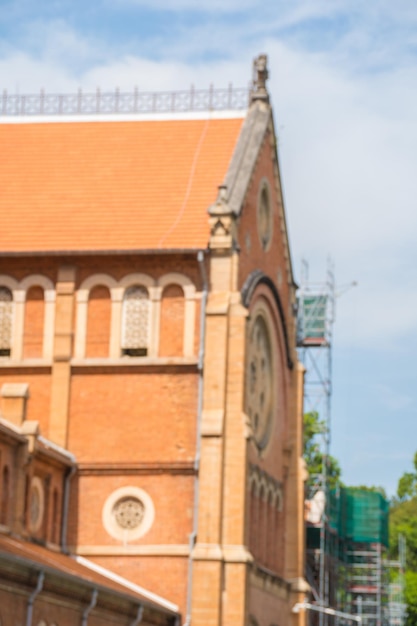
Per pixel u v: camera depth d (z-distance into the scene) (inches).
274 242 3014.3
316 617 3833.7
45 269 2659.9
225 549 2508.6
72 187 2802.7
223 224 2618.1
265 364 2910.9
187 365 2581.2
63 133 2938.0
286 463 3051.2
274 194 3024.1
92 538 2549.2
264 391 2901.1
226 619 2479.1
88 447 2588.6
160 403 2581.2
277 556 2955.2
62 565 2198.6
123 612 2246.6
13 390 2333.9
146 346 2615.7
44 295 2652.6
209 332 2578.7
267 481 2878.9
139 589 2511.1
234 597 2485.2
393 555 6663.4
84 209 2741.1
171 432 2571.4
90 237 2662.4
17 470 2282.2
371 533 4443.9
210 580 2475.4
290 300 3134.8
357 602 4576.8
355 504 4483.3
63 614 2037.4
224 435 2544.3
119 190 2778.1
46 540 2466.8
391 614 5285.4
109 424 2591.0
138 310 2630.4
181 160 2837.1
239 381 2566.4
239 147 2837.1
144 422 2581.2
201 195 2741.1
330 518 4163.4
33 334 2645.2
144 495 2556.6
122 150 2878.9
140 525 2546.8
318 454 4547.2
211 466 2522.1
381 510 4495.6
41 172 2847.0
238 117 2938.0
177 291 2623.0
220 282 2605.8
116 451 2578.7
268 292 2898.6
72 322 2635.3
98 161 2856.8
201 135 2898.6
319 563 3937.0
